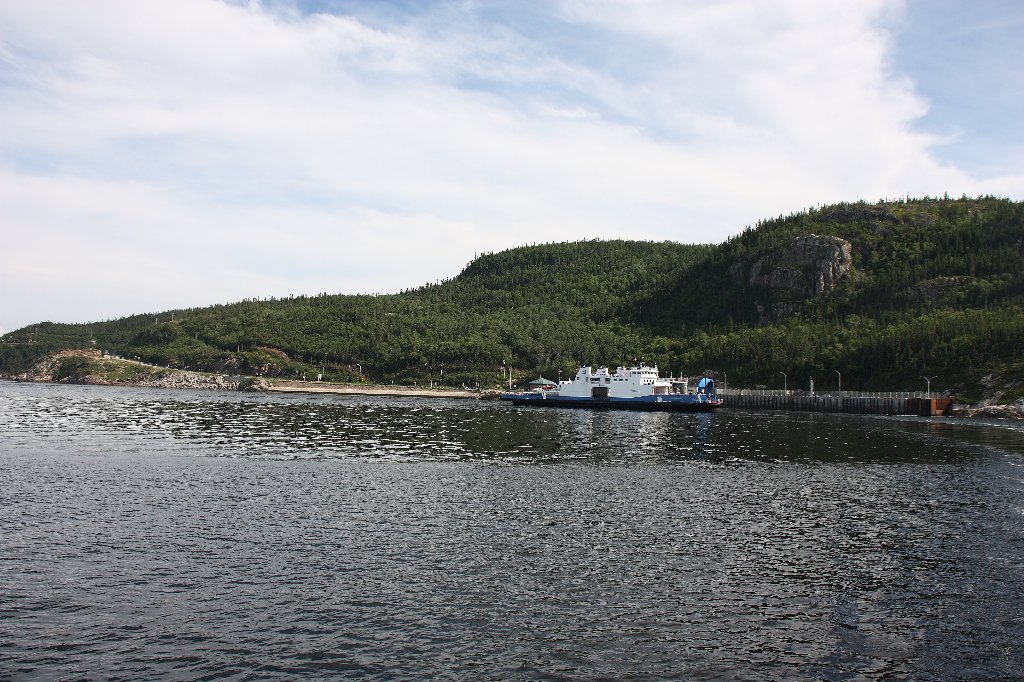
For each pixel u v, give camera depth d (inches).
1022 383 7145.7
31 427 4660.4
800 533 2130.9
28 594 1542.8
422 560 1814.7
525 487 2812.5
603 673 1247.5
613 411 7864.2
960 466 3442.4
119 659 1264.8
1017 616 1508.4
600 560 1840.6
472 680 1214.9
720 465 3464.6
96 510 2282.2
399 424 5546.3
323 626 1411.2
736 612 1517.0
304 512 2311.8
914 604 1569.9
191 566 1740.9
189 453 3609.7
